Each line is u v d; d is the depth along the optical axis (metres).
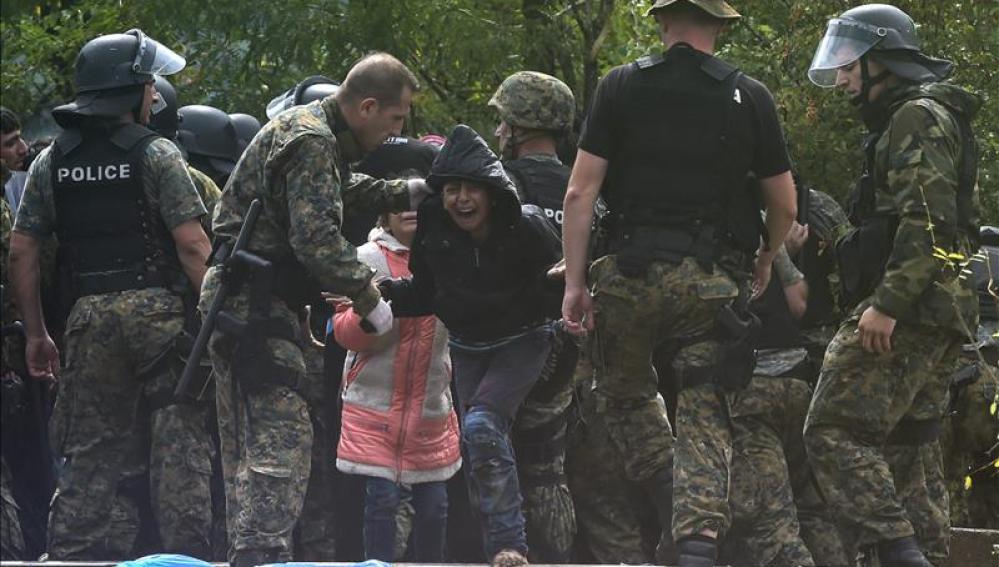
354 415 11.26
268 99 19.88
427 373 11.26
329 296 10.80
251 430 10.64
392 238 11.69
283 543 10.54
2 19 22.81
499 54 19.27
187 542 12.37
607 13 19.69
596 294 9.97
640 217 9.83
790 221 10.07
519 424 11.59
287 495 10.58
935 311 10.34
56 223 12.50
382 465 11.17
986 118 15.63
